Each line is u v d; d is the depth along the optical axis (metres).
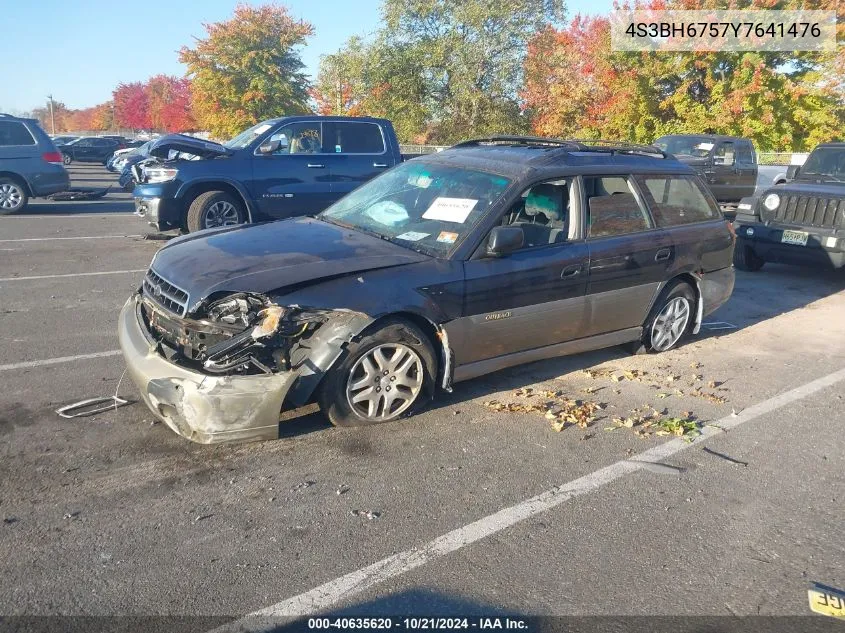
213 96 44.34
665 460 4.09
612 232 5.28
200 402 3.58
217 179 9.71
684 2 26.78
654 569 3.07
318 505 3.44
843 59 25.55
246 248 4.34
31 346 5.54
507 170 4.90
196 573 2.89
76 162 41.62
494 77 33.84
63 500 3.37
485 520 3.38
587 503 3.58
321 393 4.04
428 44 34.81
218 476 3.65
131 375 3.91
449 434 4.27
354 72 36.12
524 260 4.66
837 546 3.30
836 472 4.04
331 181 10.46
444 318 4.29
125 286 7.70
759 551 3.23
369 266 4.11
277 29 44.12
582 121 29.77
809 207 8.98
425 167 5.36
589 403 4.86
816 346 6.51
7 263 8.77
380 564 3.01
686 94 27.00
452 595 2.84
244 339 3.65
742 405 4.99
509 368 5.50
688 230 5.86
